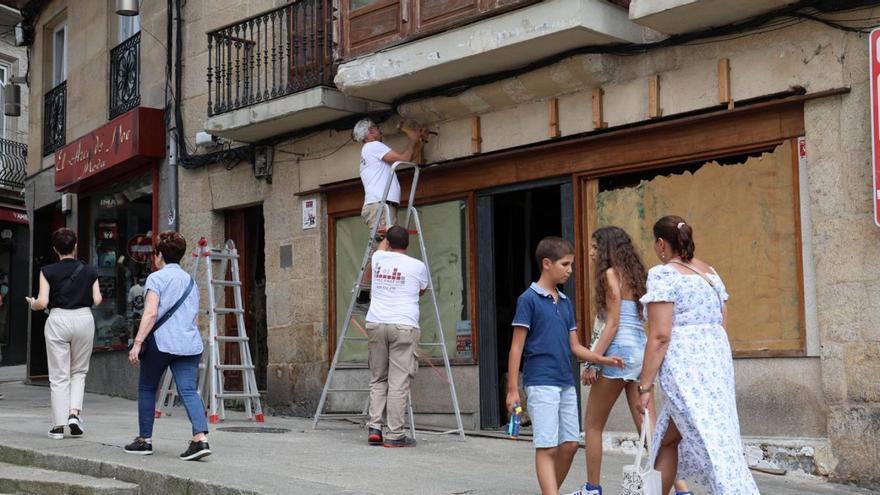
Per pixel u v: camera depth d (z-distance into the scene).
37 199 16.92
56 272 8.50
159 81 13.57
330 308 11.20
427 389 10.18
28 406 12.13
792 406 7.56
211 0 12.75
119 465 7.02
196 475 6.55
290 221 11.61
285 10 11.06
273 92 10.92
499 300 10.22
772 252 7.79
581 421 8.85
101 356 14.91
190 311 7.48
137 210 14.25
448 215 10.16
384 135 10.63
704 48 8.10
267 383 11.73
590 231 8.94
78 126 15.76
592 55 8.54
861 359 7.15
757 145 7.86
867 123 7.21
